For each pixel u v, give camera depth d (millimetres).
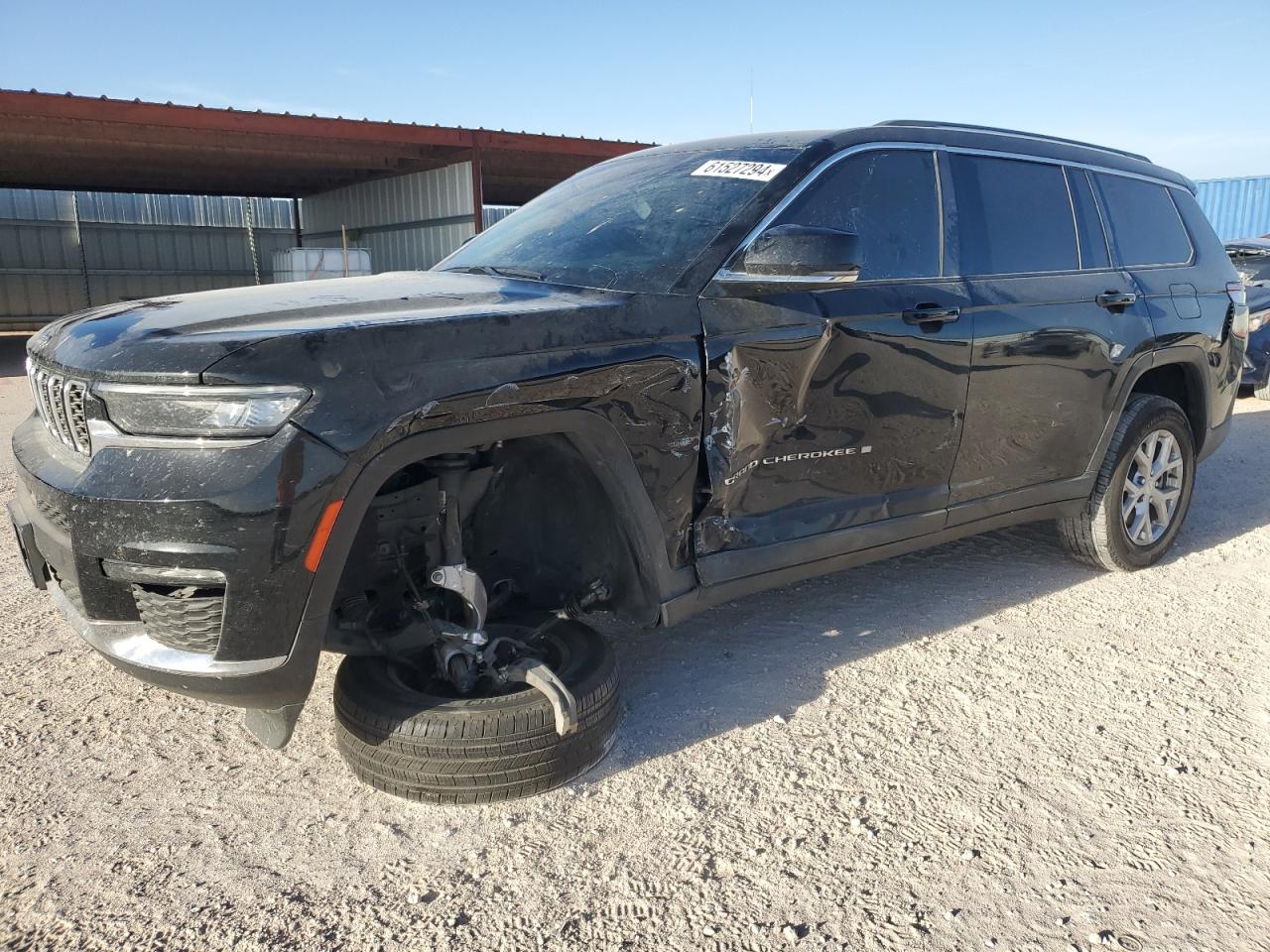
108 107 17328
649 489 2695
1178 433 4535
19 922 2119
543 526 2943
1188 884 2262
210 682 2186
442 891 2240
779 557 3064
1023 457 3846
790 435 3010
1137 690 3277
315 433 2115
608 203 3439
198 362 2096
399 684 2633
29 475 2430
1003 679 3361
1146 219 4547
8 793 2633
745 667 3465
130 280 30234
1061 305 3848
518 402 2379
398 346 2248
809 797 2623
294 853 2383
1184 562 4664
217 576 2098
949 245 3561
